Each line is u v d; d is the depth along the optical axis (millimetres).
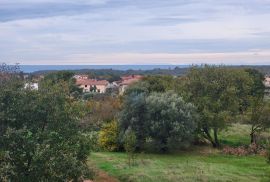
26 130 18438
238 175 30359
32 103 19094
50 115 19547
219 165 34312
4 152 16906
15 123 18781
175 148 42656
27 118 19094
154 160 36000
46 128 19484
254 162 36875
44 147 18266
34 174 18031
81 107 21000
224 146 44812
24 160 18141
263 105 46125
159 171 30609
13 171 17312
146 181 28062
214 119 43875
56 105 19719
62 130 19578
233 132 51562
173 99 42469
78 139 19844
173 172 30344
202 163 35188
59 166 18297
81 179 20016
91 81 139000
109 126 42438
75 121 20094
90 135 21016
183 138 41344
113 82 157375
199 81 46469
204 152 42281
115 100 55531
